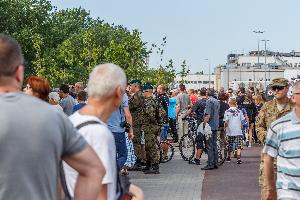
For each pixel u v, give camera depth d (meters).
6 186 3.88
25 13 102.88
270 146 7.98
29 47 99.25
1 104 3.98
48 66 99.75
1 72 4.10
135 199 5.86
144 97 20.52
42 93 8.73
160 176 19.97
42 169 3.94
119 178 5.27
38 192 3.93
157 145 22.84
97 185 4.13
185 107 31.09
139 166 21.08
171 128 31.59
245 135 30.91
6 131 3.91
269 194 8.20
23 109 3.98
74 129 4.13
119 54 58.53
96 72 5.34
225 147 23.34
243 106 30.81
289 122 7.80
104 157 5.00
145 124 20.42
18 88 4.20
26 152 3.91
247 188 17.69
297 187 7.71
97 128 5.05
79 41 109.38
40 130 3.96
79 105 13.37
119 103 5.39
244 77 123.81
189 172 21.11
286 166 7.78
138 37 59.72
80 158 4.10
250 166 23.02
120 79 5.33
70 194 4.97
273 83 11.41
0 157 3.89
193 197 15.98
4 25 99.38
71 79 98.25
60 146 4.02
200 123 22.88
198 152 23.12
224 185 18.22
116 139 15.70
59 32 109.00
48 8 105.50
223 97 23.97
